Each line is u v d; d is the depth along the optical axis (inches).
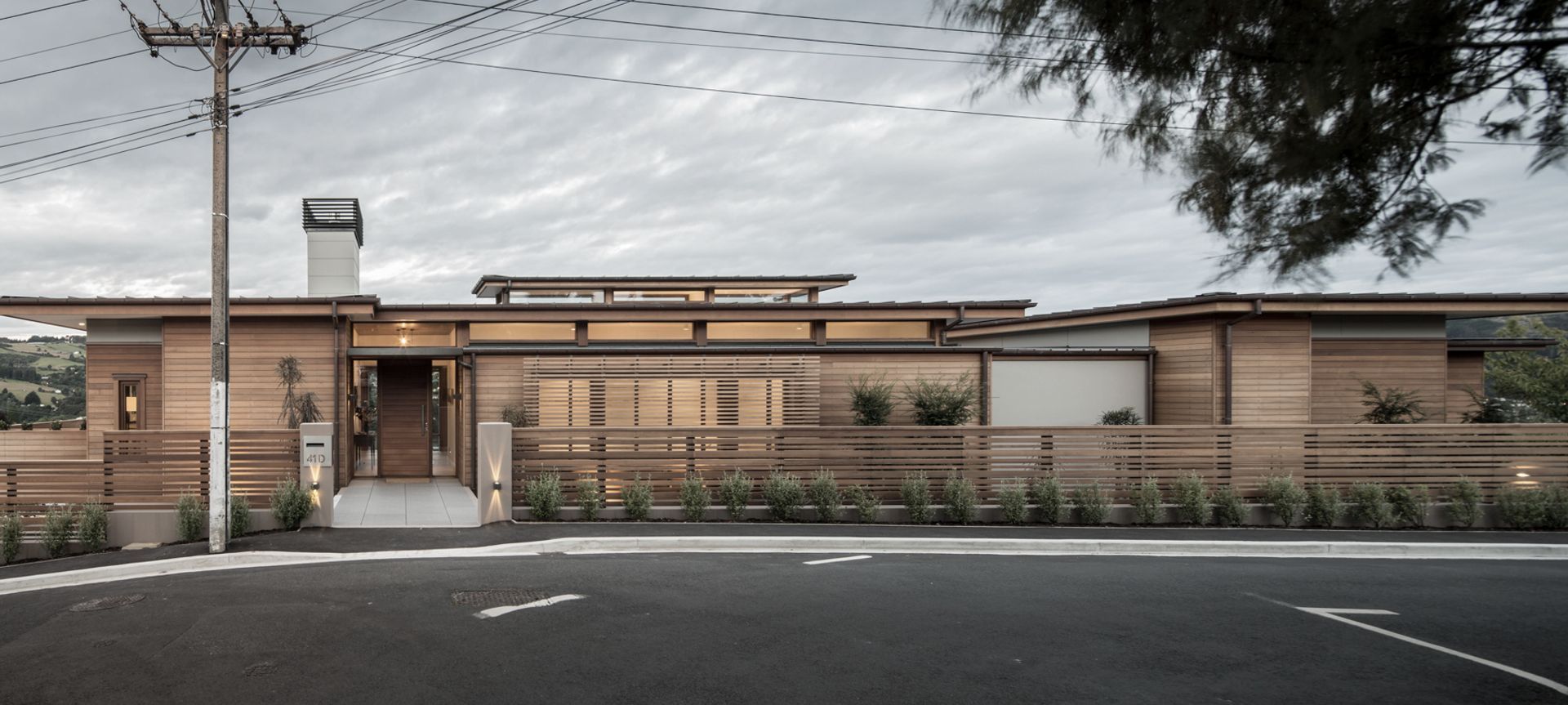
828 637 218.4
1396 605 263.9
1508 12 101.7
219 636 214.7
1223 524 429.4
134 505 373.7
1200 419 613.9
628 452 428.1
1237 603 263.1
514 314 649.6
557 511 409.7
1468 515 427.8
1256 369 610.5
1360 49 106.3
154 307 563.8
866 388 553.9
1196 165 130.0
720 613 242.7
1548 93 105.9
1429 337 637.9
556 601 254.5
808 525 404.8
